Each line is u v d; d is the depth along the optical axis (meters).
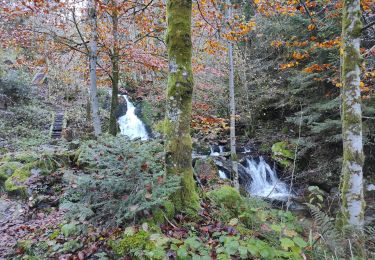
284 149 12.11
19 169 6.17
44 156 6.63
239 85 14.02
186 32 4.03
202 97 12.29
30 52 12.85
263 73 13.81
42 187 5.75
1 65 15.98
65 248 3.62
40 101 17.20
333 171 10.35
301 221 4.43
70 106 17.86
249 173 10.99
